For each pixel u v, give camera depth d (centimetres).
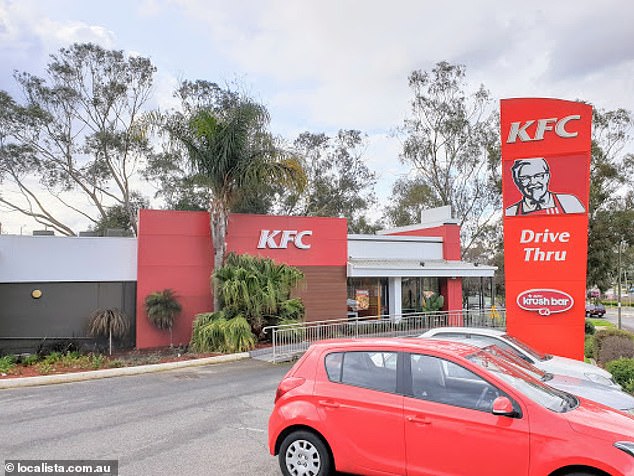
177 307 1847
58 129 3241
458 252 2575
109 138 3281
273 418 575
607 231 2803
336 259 2178
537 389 513
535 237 1259
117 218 3628
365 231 4397
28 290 1792
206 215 1964
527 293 1260
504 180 1286
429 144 3772
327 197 4112
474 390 493
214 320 1702
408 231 2894
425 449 490
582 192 1227
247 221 2030
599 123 3086
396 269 2234
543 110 1257
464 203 3884
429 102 3694
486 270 2450
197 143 1819
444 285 2491
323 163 4128
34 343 1775
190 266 1930
